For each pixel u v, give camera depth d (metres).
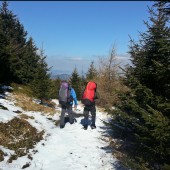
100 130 13.59
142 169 7.12
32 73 24.17
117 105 9.22
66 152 10.45
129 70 8.94
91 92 13.58
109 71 25.19
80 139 12.08
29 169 8.56
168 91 7.40
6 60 20.03
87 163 9.59
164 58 7.29
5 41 20.20
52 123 14.40
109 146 11.27
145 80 8.38
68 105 14.09
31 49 27.30
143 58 8.66
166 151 6.81
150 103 7.62
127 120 9.12
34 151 10.04
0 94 17.95
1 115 12.35
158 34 7.96
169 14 7.97
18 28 34.28
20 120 12.43
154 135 6.45
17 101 17.12
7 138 10.41
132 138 11.47
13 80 23.06
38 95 18.89
